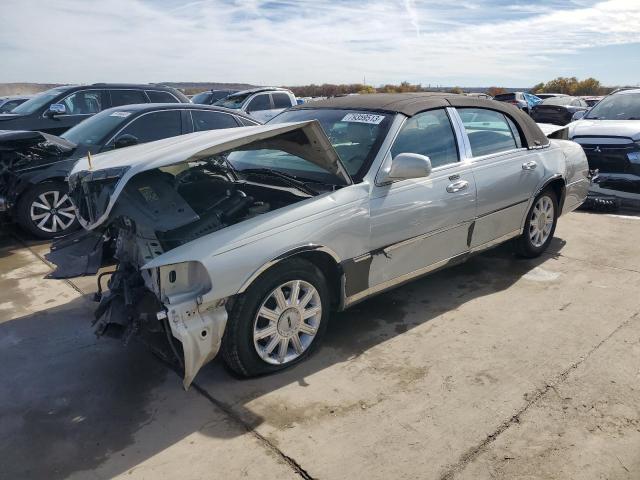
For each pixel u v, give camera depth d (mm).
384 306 4270
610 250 5574
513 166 4633
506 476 2422
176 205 3168
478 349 3566
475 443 2641
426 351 3553
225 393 3105
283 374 3297
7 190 6316
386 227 3609
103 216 2977
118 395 3119
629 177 7082
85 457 2596
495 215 4520
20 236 6641
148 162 2900
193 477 2453
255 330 3109
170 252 2861
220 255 2873
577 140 7504
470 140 4355
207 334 2867
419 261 3967
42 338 3840
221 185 3770
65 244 3797
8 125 7754
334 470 2477
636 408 2895
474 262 5266
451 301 4348
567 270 5004
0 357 3568
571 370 3279
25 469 2520
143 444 2684
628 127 7336
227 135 3270
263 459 2557
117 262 3732
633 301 4281
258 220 3084
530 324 3914
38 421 2881
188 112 7215
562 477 2410
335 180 3547
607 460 2508
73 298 4570
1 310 4332
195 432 2768
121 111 7016
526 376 3225
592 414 2848
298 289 3271
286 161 4035
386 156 3660
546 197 5168
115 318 3061
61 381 3271
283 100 14688
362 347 3619
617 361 3369
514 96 23953
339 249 3361
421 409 2920
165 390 3160
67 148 6363
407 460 2531
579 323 3912
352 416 2871
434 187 3910
